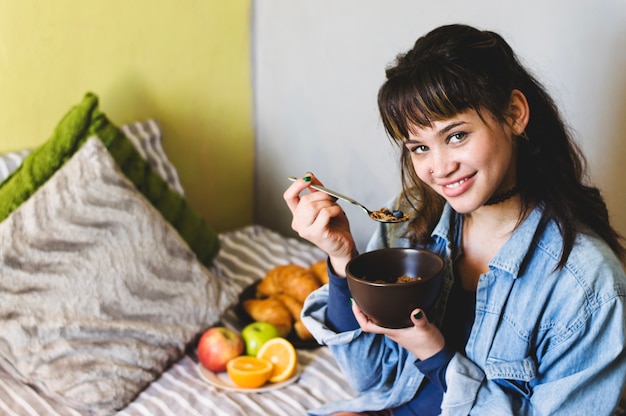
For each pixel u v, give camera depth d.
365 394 1.33
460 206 1.06
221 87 2.38
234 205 2.53
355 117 2.21
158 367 1.65
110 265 1.69
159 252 1.76
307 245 2.23
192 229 2.00
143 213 1.77
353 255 1.20
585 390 1.09
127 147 1.94
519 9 1.76
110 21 2.08
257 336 1.72
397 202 1.34
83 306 1.64
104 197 1.74
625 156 1.66
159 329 1.68
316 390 1.62
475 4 1.84
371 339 1.25
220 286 1.82
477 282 1.21
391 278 1.16
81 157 1.77
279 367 1.66
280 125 2.43
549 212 1.13
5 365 1.61
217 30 2.32
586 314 1.08
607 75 1.65
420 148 1.08
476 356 1.16
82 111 1.88
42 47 1.98
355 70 2.17
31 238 1.65
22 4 1.92
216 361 1.65
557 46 1.72
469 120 1.02
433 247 1.26
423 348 1.12
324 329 1.26
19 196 1.76
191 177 2.38
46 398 1.54
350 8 2.13
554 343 1.11
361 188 2.24
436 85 1.00
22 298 1.61
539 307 1.11
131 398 1.57
